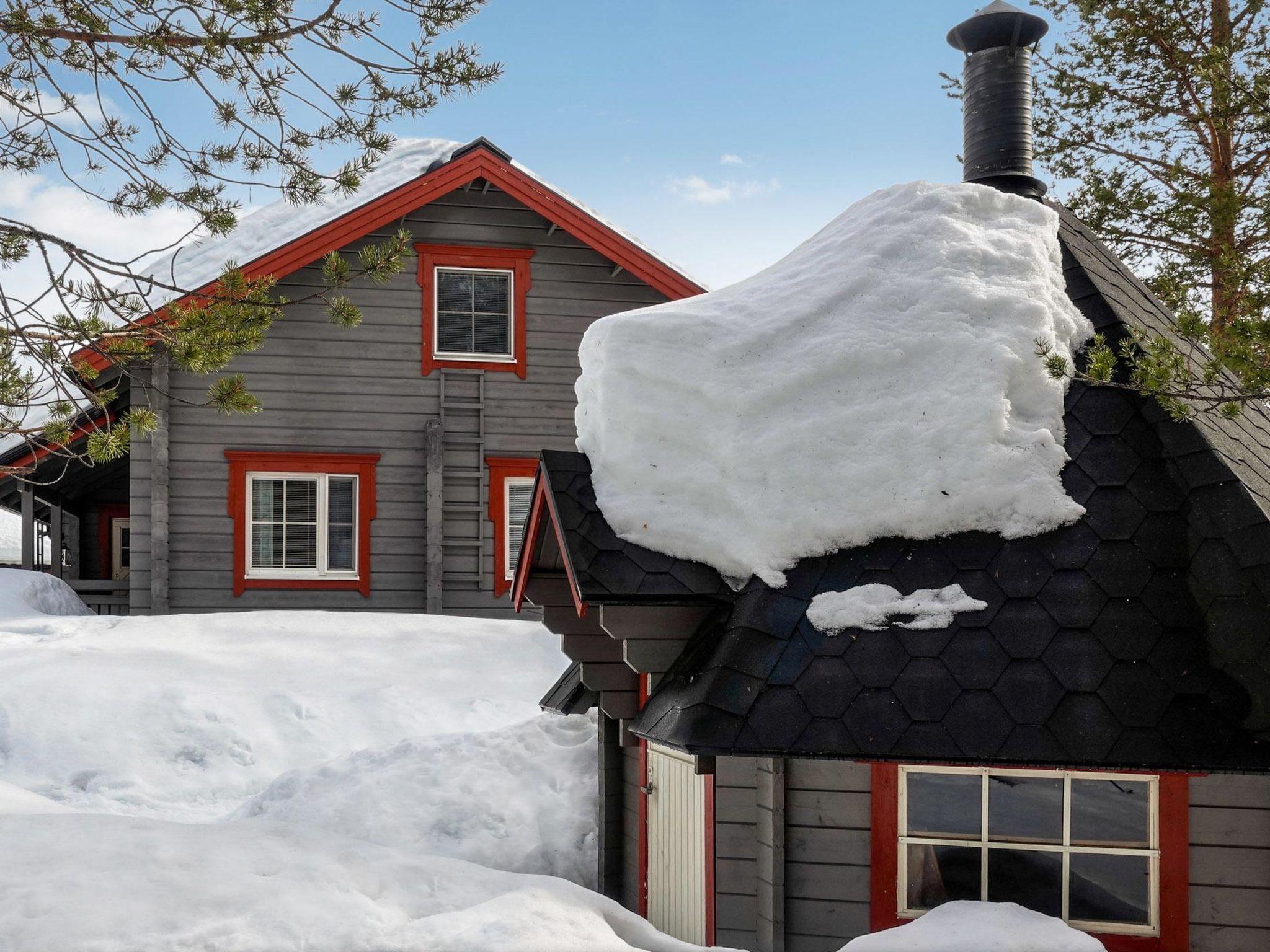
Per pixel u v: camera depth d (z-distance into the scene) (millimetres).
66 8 7051
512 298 15648
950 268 6422
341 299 7898
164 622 13531
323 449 14883
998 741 4797
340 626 13852
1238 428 6520
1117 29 14977
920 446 5758
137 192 7387
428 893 5988
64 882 5457
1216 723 4738
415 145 18359
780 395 6129
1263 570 5016
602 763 7875
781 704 5102
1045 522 5422
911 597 5363
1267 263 12047
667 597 5652
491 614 15312
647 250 15711
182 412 14414
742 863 5832
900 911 5336
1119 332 6227
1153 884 5082
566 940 5230
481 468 15367
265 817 8781
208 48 7086
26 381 6867
